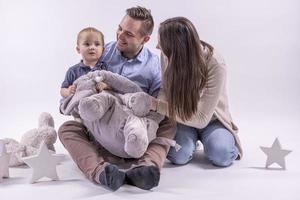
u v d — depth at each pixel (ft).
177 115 6.34
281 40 10.23
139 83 7.07
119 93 6.67
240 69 10.32
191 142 6.82
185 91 6.20
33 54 10.55
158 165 6.13
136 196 5.58
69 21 10.49
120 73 7.11
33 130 7.02
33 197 5.56
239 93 10.25
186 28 6.16
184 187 5.90
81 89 6.60
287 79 10.27
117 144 6.28
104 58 7.29
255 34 10.27
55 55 10.50
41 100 10.19
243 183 6.05
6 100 10.13
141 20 6.87
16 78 10.51
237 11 10.27
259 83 10.29
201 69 6.24
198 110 6.38
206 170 6.57
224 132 6.78
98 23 10.46
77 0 10.41
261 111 9.81
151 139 6.33
